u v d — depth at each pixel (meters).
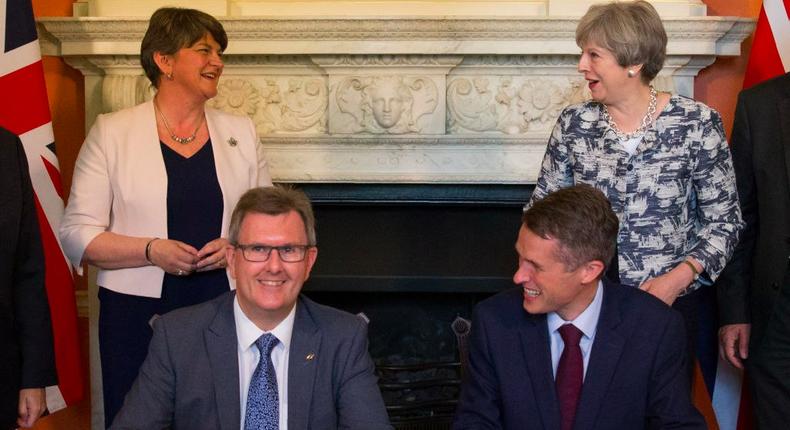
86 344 3.73
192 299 2.60
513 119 3.47
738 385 3.22
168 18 2.61
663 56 2.38
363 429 1.92
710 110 2.44
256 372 1.93
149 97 3.46
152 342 1.96
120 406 2.61
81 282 3.71
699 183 2.45
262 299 1.85
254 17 3.31
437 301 3.75
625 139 2.43
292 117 3.50
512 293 2.12
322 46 3.36
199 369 1.92
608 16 2.33
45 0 3.56
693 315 2.50
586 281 1.95
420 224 3.62
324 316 2.00
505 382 2.03
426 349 3.75
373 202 3.55
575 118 2.50
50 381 2.34
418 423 3.29
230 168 2.69
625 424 1.99
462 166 3.47
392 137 3.44
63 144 3.63
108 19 3.34
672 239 2.44
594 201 1.93
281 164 3.50
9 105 3.04
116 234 2.56
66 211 2.61
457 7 3.50
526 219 1.94
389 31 3.32
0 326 2.23
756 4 3.56
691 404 2.04
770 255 2.72
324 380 1.95
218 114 2.77
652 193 2.42
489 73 3.46
